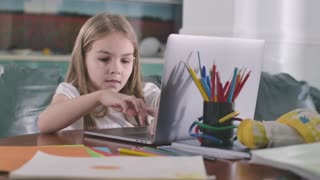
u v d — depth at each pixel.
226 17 2.81
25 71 1.72
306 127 0.82
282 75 2.28
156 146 0.93
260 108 2.06
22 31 2.94
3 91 1.63
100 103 1.18
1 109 1.60
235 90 0.90
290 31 2.85
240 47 0.95
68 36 3.01
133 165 0.58
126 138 1.00
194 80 0.89
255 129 0.81
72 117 1.17
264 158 0.66
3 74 1.68
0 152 0.82
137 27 3.14
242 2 2.82
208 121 0.89
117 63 1.53
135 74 1.60
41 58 2.92
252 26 2.84
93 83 1.55
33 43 2.96
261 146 0.81
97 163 0.59
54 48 2.99
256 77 1.00
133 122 1.49
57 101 1.42
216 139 0.87
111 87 1.53
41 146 0.90
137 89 1.60
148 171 0.55
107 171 0.54
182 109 0.91
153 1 3.15
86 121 1.45
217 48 0.91
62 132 1.18
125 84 1.57
